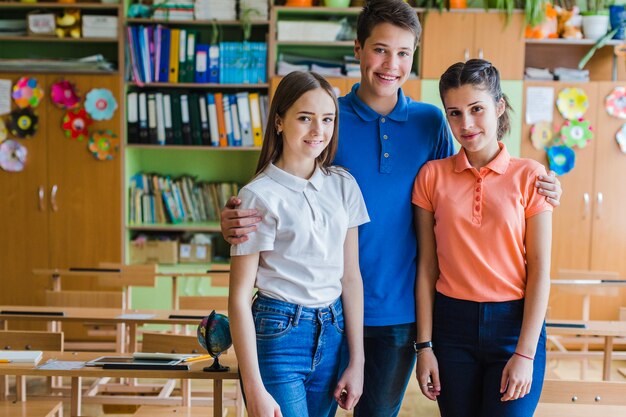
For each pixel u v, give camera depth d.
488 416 1.91
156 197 5.38
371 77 2.06
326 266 1.86
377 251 2.12
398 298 2.13
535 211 1.92
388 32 2.01
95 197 5.13
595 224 5.15
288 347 1.81
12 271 5.18
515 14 5.00
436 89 5.04
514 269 1.93
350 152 2.15
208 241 5.34
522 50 5.02
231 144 5.17
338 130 2.09
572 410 2.33
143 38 5.04
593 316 5.24
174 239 5.34
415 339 2.16
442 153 2.22
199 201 5.46
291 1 5.02
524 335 1.86
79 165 5.11
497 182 1.95
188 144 5.16
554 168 5.09
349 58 5.15
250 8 5.01
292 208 1.82
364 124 2.17
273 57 5.07
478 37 5.02
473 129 1.92
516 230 1.92
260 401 1.72
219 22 5.04
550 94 5.08
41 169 5.12
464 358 1.97
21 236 5.17
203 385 4.36
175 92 5.18
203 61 5.08
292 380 1.81
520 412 1.86
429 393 2.04
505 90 5.07
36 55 5.45
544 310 1.88
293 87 1.82
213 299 3.73
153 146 5.15
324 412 1.93
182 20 5.04
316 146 1.83
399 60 2.03
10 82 5.04
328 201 1.89
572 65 5.45
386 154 2.14
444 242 2.00
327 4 5.05
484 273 1.93
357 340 1.96
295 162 1.87
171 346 2.65
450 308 1.99
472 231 1.95
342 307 1.98
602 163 5.11
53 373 2.11
